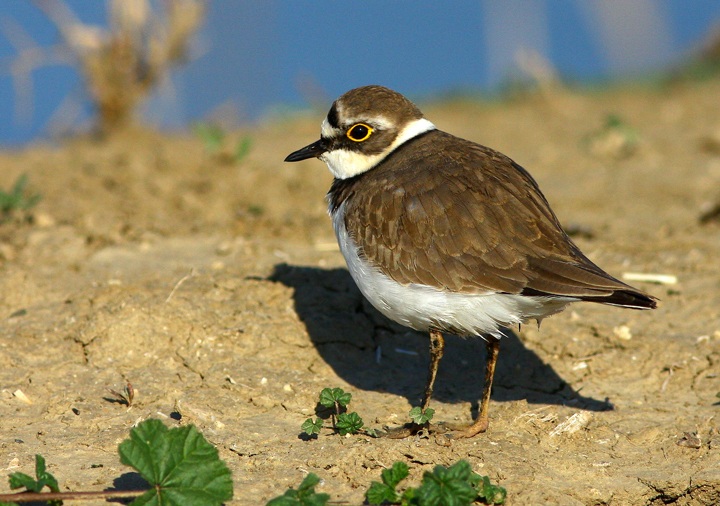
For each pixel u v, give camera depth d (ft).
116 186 59.62
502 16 95.30
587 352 38.73
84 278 43.04
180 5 74.08
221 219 53.88
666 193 61.57
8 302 40.65
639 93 99.30
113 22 73.82
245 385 34.78
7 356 36.19
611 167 68.28
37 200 53.16
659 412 34.83
